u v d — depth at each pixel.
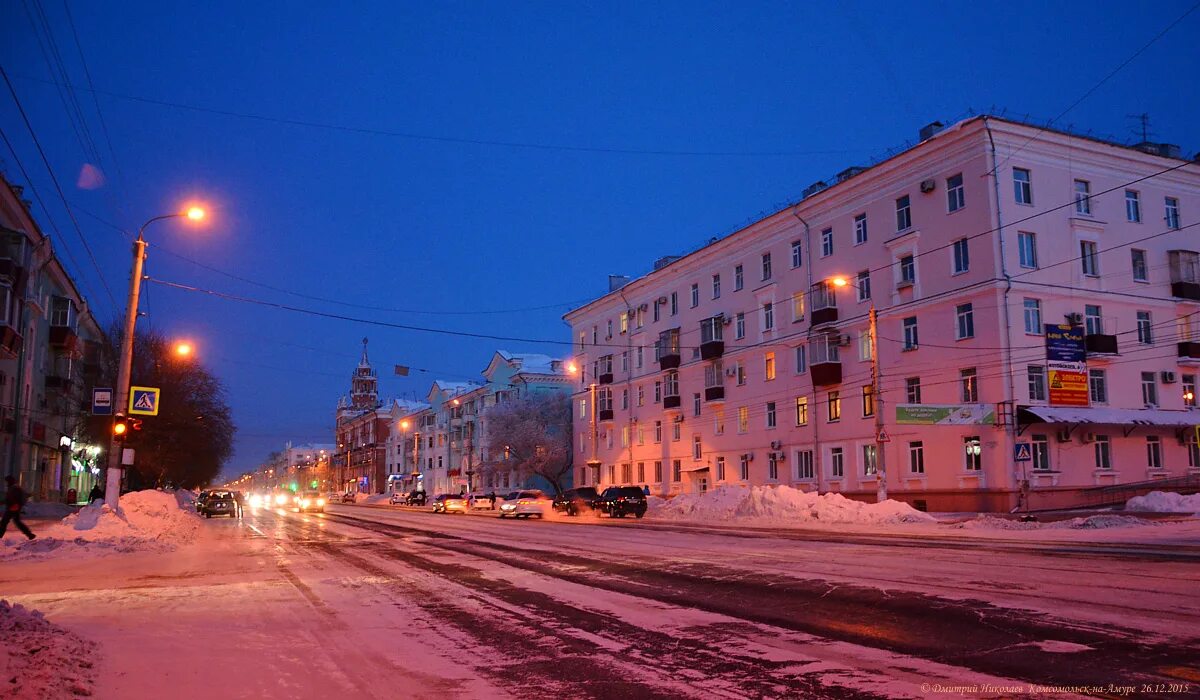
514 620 9.91
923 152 37.47
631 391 63.00
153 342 55.75
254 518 44.66
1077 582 11.05
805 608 9.98
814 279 44.41
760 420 48.41
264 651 8.20
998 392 33.69
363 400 152.62
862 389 41.00
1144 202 38.28
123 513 24.33
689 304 56.34
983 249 34.72
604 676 7.03
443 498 59.56
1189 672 6.42
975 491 34.59
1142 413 35.88
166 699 6.39
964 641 7.76
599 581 13.42
